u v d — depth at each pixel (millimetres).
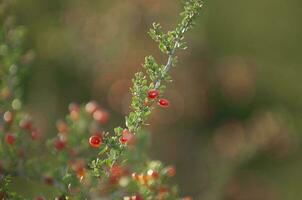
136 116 3844
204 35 14461
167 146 13492
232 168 12406
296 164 13352
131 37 13641
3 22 5820
